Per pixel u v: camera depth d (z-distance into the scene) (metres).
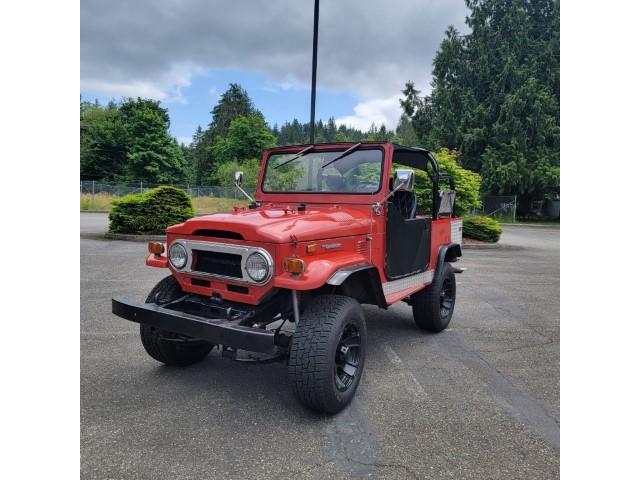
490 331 5.48
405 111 35.88
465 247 14.55
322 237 3.44
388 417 3.26
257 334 2.90
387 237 4.18
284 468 2.63
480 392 3.71
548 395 3.67
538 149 29.34
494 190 30.55
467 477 2.58
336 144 4.44
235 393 3.60
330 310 3.17
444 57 32.41
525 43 30.78
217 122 59.53
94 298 6.41
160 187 13.52
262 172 4.85
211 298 3.55
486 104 31.09
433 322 5.19
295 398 3.48
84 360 4.21
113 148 45.16
